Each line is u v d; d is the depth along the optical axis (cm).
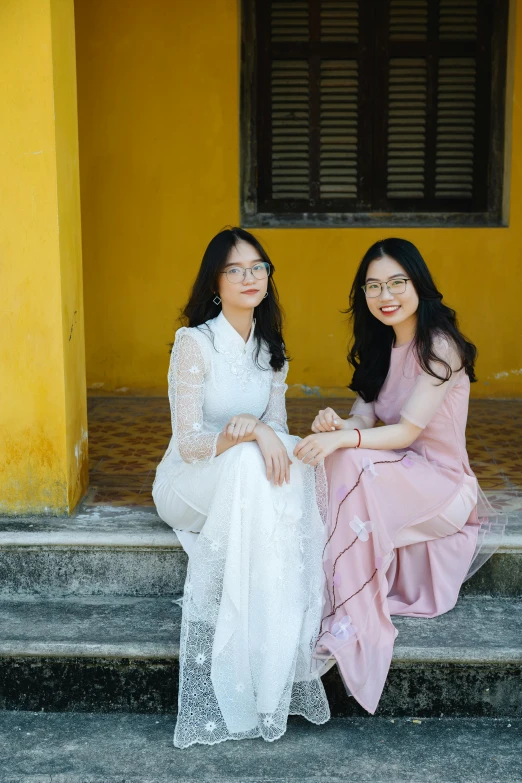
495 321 521
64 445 315
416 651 262
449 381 276
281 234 517
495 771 241
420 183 522
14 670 274
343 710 269
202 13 493
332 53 509
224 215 517
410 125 516
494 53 504
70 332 320
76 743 257
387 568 268
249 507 252
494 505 332
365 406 304
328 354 529
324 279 520
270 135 520
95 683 273
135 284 526
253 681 254
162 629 279
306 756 248
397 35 506
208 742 252
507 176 509
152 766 244
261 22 507
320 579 266
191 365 275
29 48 292
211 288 279
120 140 510
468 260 515
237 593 252
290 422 465
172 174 513
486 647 263
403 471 270
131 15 495
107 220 520
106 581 304
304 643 256
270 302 292
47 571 304
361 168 522
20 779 239
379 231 515
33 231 302
